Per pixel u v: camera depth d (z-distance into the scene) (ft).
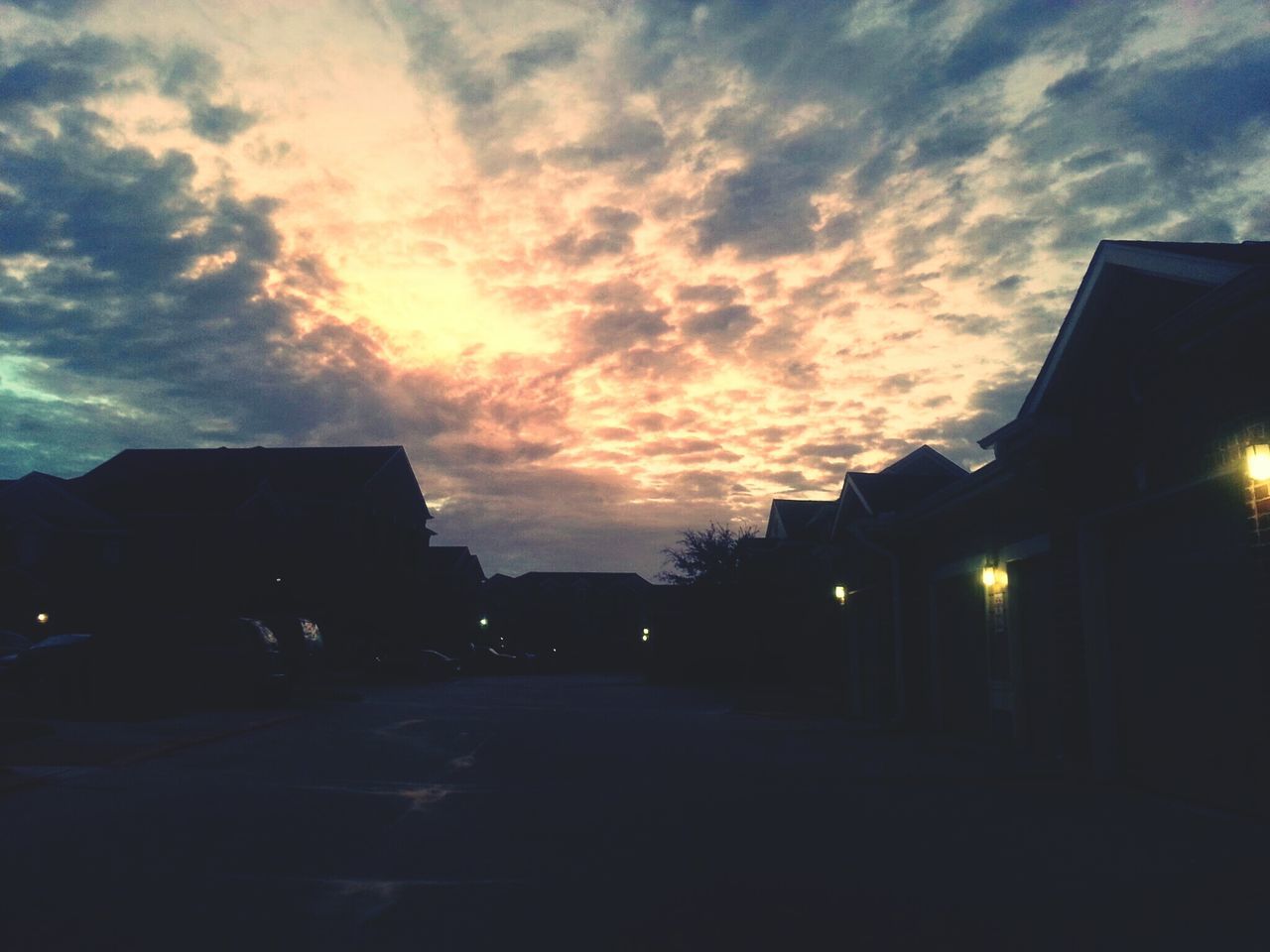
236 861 23.12
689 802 32.01
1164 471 32.09
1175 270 30.17
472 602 219.00
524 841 25.77
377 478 154.51
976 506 51.21
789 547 126.11
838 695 97.71
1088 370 36.83
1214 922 18.45
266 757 43.16
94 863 22.61
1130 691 35.58
